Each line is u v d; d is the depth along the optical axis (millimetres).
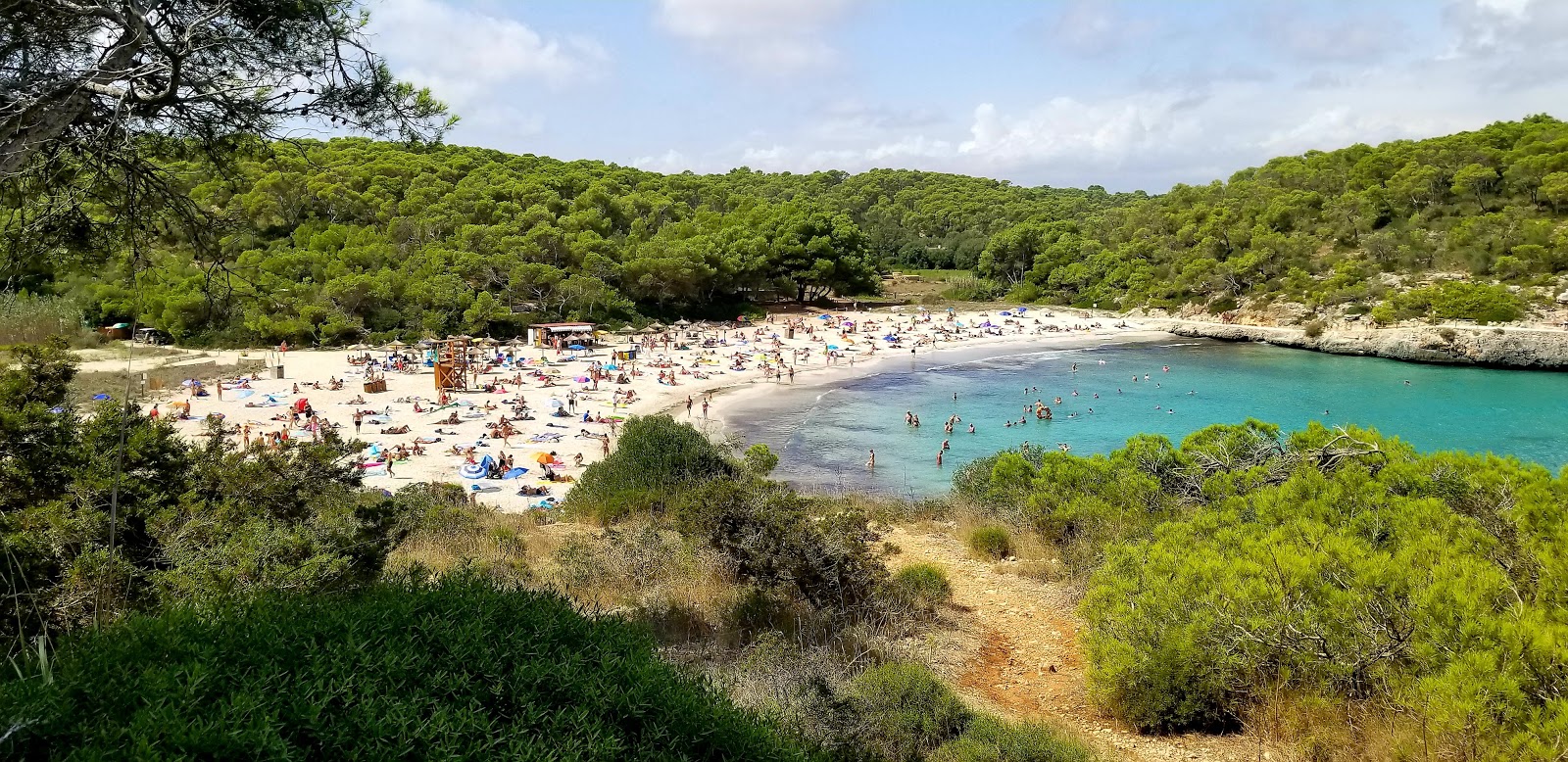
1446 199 96062
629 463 23250
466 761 4230
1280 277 92375
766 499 14195
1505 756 6781
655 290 90062
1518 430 48219
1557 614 7730
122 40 6203
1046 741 8398
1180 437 46969
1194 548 11578
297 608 5566
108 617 6434
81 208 7238
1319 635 8789
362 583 8164
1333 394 59562
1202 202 111750
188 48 6035
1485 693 7113
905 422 50562
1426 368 70250
